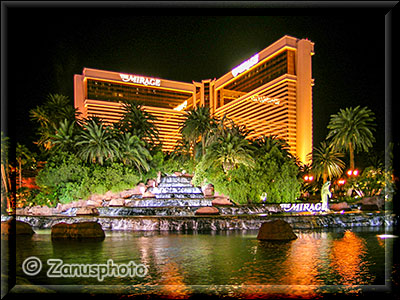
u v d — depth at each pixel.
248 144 41.00
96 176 40.34
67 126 46.81
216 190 40.06
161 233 24.03
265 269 11.98
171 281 10.30
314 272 11.40
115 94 151.62
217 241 19.33
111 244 18.17
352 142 59.69
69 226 20.94
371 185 50.97
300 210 36.94
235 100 162.50
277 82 137.25
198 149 61.03
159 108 158.62
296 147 130.88
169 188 48.16
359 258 13.97
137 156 47.56
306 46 134.12
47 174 38.06
